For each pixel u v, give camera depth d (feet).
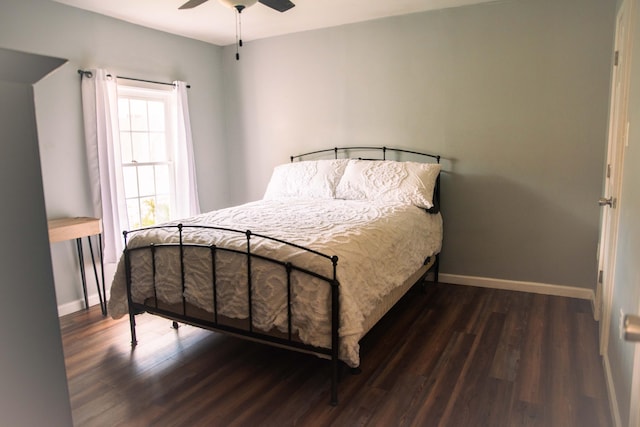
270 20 12.54
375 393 7.15
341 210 10.25
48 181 10.48
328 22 12.95
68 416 2.37
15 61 1.92
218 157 15.64
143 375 7.87
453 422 6.37
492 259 12.16
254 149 15.48
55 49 10.46
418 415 6.55
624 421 5.49
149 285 8.60
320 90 13.94
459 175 12.25
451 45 11.85
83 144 11.13
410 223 9.85
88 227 10.37
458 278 12.62
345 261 7.01
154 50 13.01
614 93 9.21
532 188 11.43
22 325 2.13
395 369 7.90
